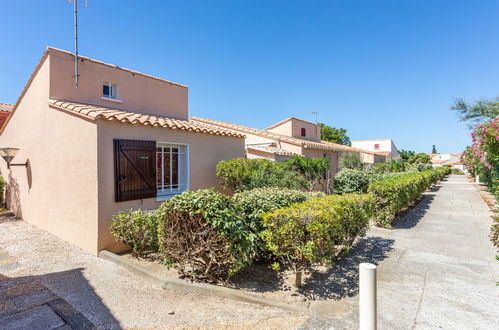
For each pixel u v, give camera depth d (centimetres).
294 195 624
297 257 445
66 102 766
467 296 424
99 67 903
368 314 272
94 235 618
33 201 875
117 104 952
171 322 354
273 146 1678
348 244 556
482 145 1048
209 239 439
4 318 359
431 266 555
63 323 348
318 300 416
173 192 835
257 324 351
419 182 1330
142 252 636
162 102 1105
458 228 881
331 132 4941
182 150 877
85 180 643
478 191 1934
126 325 346
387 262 579
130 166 673
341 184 1416
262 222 491
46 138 795
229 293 425
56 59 793
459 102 1526
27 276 499
